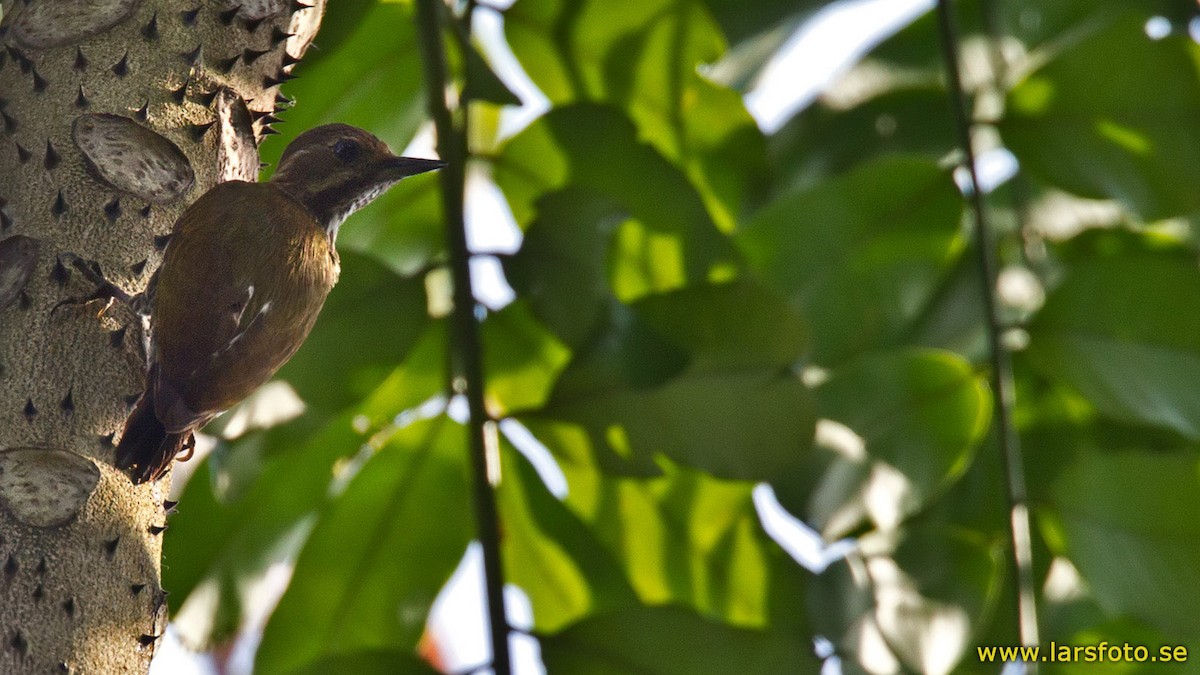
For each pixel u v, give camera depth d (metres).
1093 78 6.34
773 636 6.28
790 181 6.40
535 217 6.30
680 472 6.34
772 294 6.29
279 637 6.30
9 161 6.17
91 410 6.16
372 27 6.32
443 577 6.31
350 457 6.31
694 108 6.36
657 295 6.29
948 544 6.33
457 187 6.31
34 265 6.16
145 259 6.18
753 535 6.34
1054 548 6.34
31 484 6.14
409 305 6.30
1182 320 6.32
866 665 6.31
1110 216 6.39
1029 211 6.39
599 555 6.33
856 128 6.39
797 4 6.42
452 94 6.34
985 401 6.34
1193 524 6.30
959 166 6.36
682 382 6.29
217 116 6.20
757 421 6.28
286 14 6.21
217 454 6.29
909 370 6.34
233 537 6.31
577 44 6.36
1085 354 6.33
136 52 6.18
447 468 6.31
